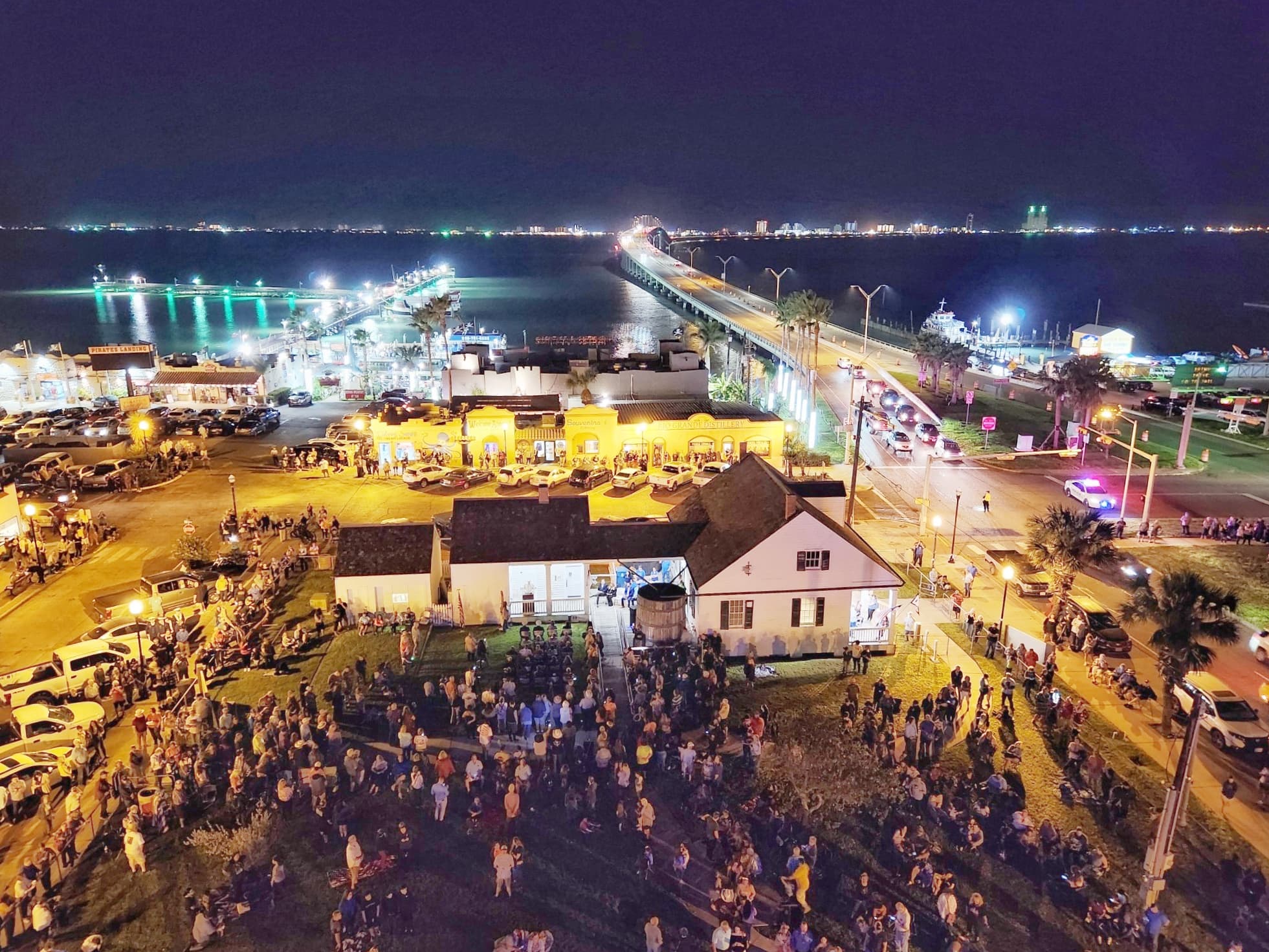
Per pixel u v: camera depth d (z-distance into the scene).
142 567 49.59
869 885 24.16
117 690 33.66
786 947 21.22
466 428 70.06
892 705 31.91
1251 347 177.75
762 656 38.16
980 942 22.42
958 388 106.12
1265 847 26.02
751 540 37.66
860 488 64.38
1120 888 24.25
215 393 97.50
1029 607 43.22
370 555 41.53
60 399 102.94
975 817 26.56
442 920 22.98
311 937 22.61
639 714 31.17
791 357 112.88
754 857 23.59
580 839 25.94
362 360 120.31
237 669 36.69
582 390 81.44
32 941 22.58
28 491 64.12
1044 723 31.56
